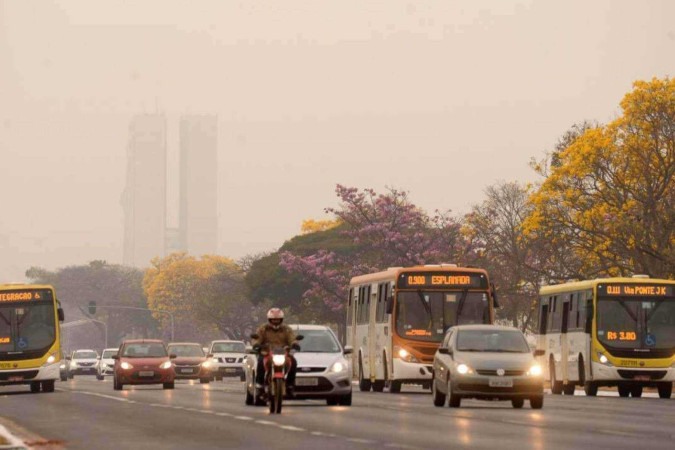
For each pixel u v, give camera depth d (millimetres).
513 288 188750
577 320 118750
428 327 114938
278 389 75812
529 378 84000
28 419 74250
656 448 48438
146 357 136625
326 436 55938
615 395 122125
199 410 81125
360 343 131000
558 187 169500
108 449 50469
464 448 48594
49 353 124625
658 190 157125
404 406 87312
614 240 155625
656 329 113562
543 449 48000
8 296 124875
